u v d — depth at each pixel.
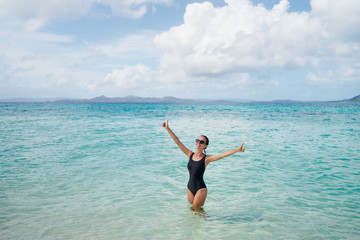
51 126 23.97
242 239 4.23
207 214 5.22
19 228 4.48
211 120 34.88
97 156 10.84
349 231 4.54
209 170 8.73
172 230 4.52
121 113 54.84
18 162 9.56
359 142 15.24
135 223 4.77
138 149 12.58
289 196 6.27
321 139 16.44
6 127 22.66
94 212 5.23
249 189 6.78
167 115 48.47
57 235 4.26
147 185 7.06
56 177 7.67
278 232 4.49
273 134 19.17
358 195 6.35
